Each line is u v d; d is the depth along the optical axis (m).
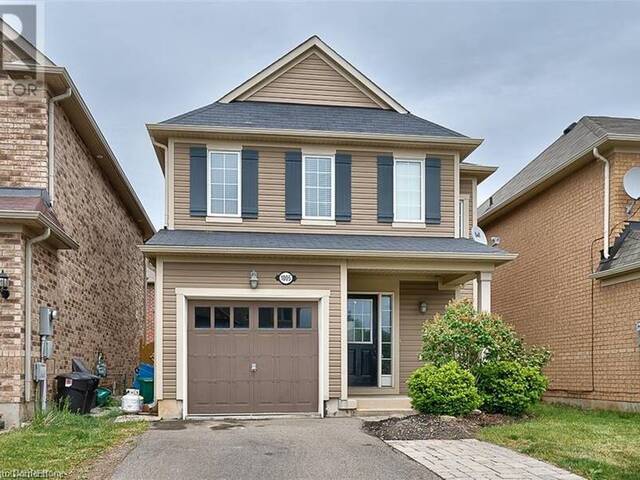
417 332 14.25
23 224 9.91
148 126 12.84
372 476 6.59
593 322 13.45
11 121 10.89
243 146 13.32
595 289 13.41
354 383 14.01
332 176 13.58
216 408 11.80
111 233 16.95
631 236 12.52
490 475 6.56
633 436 8.61
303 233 13.31
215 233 12.88
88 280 14.22
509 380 10.71
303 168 13.51
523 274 17.19
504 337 11.32
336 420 11.11
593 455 7.37
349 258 12.21
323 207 13.52
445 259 12.36
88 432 8.94
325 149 13.60
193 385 11.78
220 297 11.89
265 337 12.09
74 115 12.30
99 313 15.43
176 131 12.95
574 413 11.87
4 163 10.82
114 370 17.39
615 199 12.94
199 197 13.04
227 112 13.90
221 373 11.88
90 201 14.41
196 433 9.38
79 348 13.37
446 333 11.00
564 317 14.80
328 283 12.23
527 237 17.05
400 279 14.32
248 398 11.91
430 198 13.83
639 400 11.72
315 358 12.17
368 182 13.70
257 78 14.58
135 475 6.55
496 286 19.05
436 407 10.16
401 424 9.57
